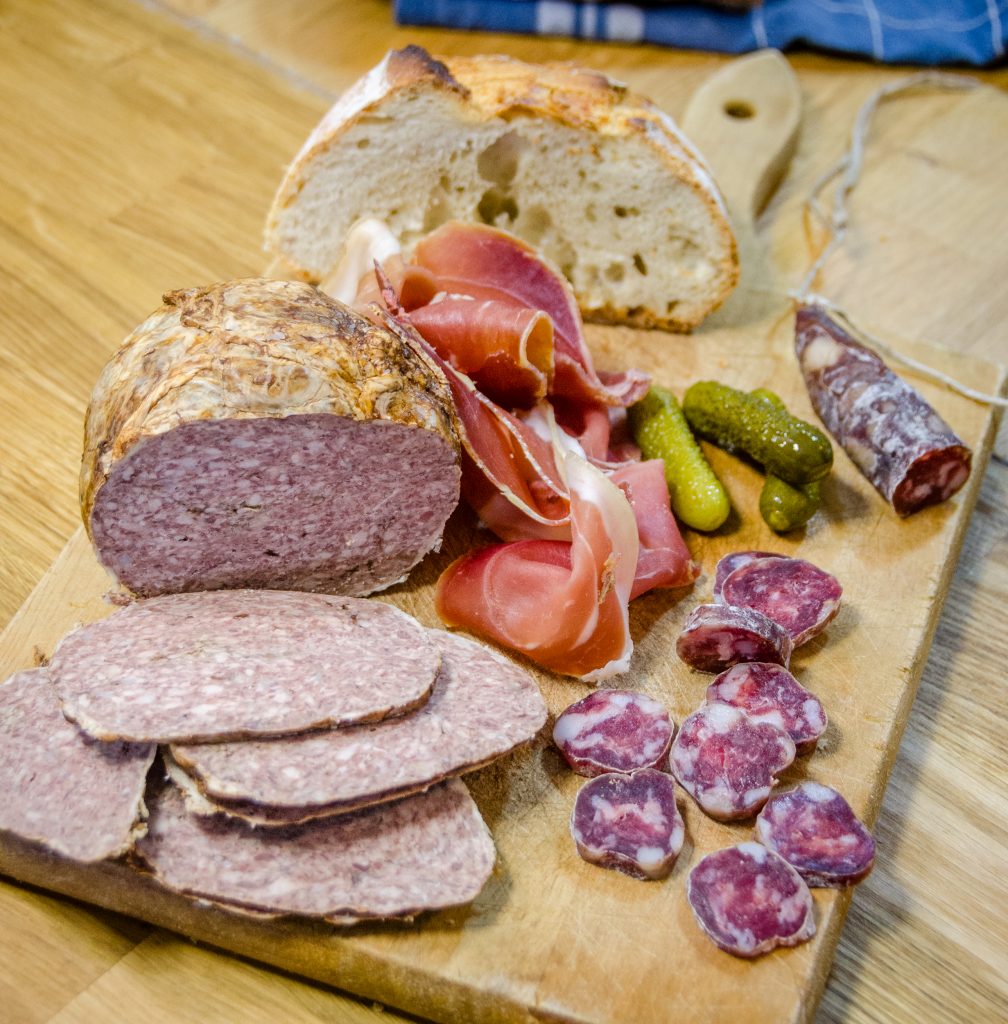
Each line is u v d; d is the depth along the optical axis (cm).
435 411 36
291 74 64
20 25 65
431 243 45
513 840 33
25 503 43
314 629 35
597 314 51
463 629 39
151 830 31
